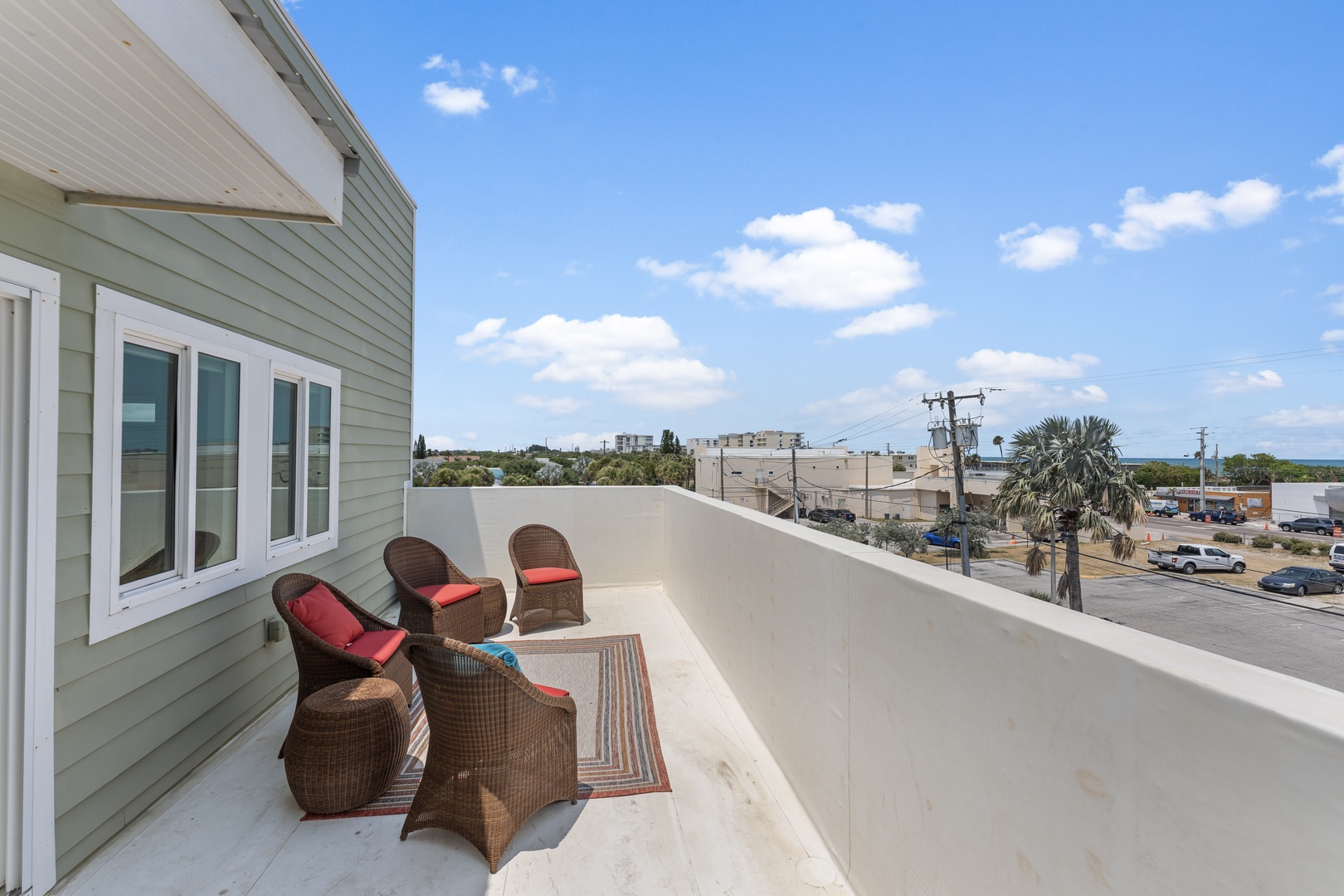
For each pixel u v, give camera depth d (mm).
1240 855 715
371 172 5066
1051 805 1038
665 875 2012
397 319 5859
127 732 2232
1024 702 1117
